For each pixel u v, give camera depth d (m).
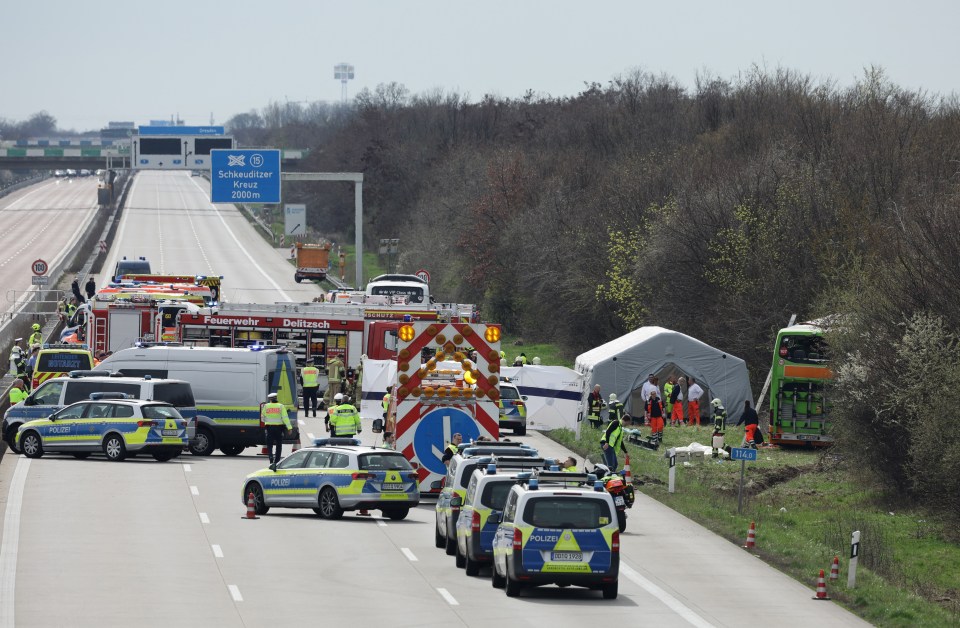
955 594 82.94
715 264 181.62
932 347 109.25
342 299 188.25
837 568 77.69
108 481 109.56
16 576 73.00
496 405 99.12
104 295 170.12
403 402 98.44
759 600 71.81
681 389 156.50
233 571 75.81
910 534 103.19
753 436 140.75
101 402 122.12
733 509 105.12
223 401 127.69
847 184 177.88
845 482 124.31
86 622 61.91
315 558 80.56
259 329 162.00
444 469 98.62
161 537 86.25
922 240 122.94
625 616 66.12
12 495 101.56
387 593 70.50
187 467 119.56
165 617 63.41
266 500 98.38
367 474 95.06
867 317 121.44
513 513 70.06
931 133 186.00
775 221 175.62
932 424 104.19
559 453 131.00
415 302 193.00
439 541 85.88
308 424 148.50
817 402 140.38
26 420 126.31
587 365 157.88
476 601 68.81
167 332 163.00
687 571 79.81
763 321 171.75
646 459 130.50
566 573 68.75
